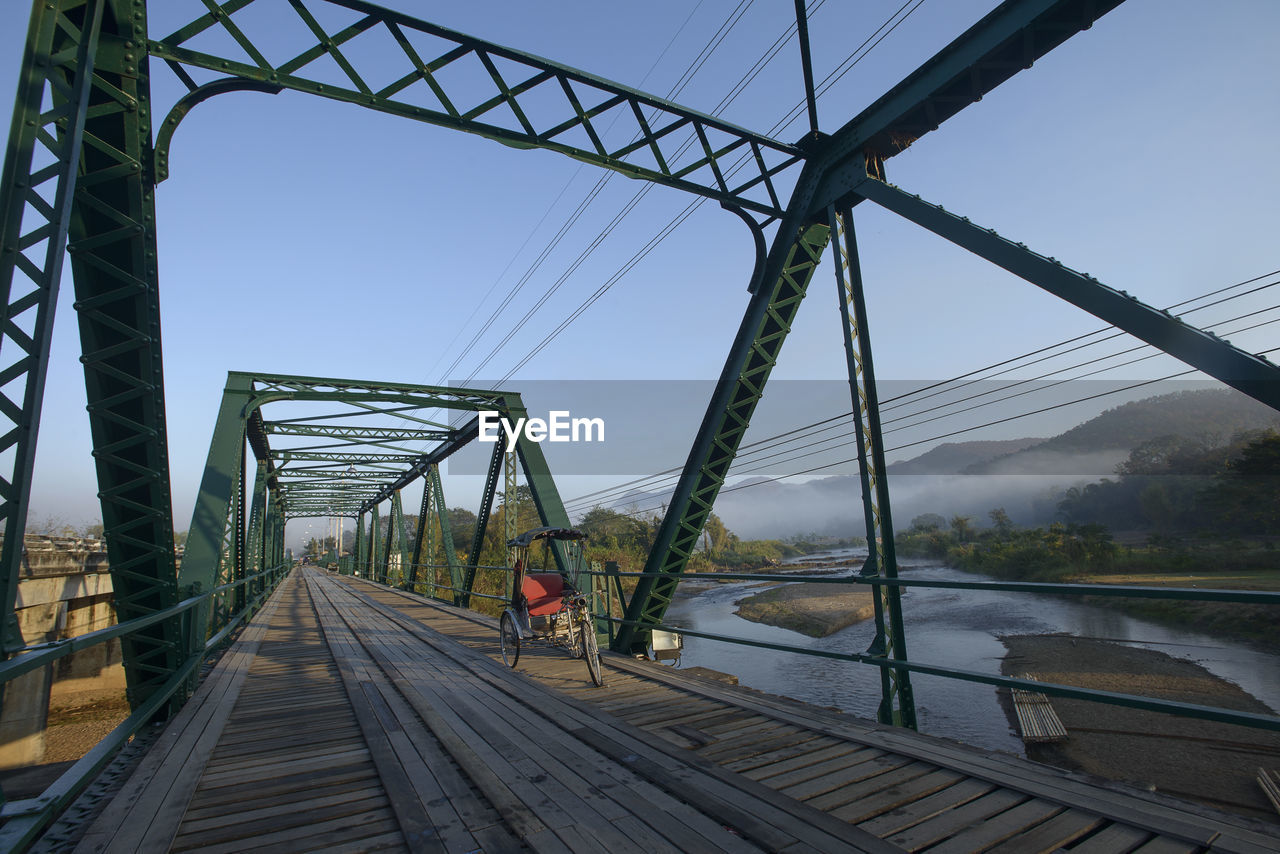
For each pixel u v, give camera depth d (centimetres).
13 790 998
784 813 315
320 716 593
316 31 602
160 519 521
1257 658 2153
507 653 933
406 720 548
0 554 325
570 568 1188
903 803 333
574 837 297
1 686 248
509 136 695
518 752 436
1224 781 1149
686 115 752
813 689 1992
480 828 316
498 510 4294
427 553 2912
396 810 342
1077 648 2512
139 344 476
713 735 475
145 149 484
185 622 649
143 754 481
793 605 4378
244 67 579
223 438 1388
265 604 2195
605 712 549
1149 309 433
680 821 314
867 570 619
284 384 1548
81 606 1855
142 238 479
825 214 764
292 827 333
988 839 288
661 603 901
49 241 362
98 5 411
